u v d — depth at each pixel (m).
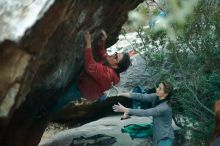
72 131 8.00
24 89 3.70
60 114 8.97
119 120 8.38
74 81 5.71
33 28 3.23
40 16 3.26
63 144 7.39
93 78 5.47
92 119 9.04
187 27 6.27
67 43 4.73
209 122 6.78
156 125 6.18
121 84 9.02
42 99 5.31
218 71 7.00
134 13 4.54
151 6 6.47
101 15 5.37
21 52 3.29
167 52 7.39
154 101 6.30
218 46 6.98
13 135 5.32
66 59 5.05
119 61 5.56
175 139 7.08
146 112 5.96
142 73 8.95
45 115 5.96
